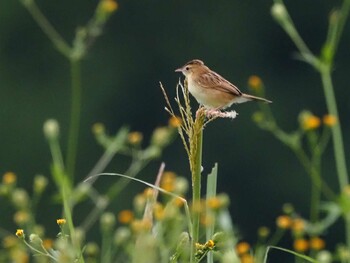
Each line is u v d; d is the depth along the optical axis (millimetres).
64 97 27031
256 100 9930
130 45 27953
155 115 27141
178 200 8180
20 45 27750
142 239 7828
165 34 28172
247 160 25953
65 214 8094
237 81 28172
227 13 28453
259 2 28016
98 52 27703
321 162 24828
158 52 27984
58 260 7516
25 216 9547
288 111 27359
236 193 25891
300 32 28234
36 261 8203
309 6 28125
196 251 7094
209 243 7086
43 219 20188
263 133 25875
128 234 8797
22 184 25516
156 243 7906
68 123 26578
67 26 28188
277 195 25922
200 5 28234
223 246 7594
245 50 28219
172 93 27594
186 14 28109
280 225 9953
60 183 9922
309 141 11344
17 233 7578
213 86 9914
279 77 27859
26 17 27828
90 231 20344
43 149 25703
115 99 27156
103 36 27859
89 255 8727
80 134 25891
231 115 7145
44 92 27141
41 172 25500
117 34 27984
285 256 20422
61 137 26000
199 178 7066
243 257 8414
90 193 10188
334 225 21500
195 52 28219
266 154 25906
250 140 25953
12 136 26156
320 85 27500
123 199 23516
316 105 27453
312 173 10633
